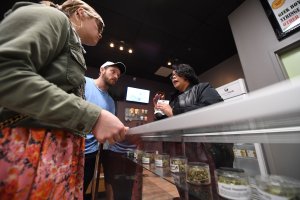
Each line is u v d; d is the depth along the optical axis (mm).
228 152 563
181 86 1493
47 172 387
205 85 1274
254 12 1938
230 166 518
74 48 517
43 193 372
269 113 194
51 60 444
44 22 401
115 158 872
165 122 415
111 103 1567
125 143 832
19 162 349
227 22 2449
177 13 2283
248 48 1978
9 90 313
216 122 271
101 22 745
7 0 1959
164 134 563
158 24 2477
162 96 1418
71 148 471
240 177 377
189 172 541
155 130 456
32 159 366
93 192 876
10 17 378
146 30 2594
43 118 346
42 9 429
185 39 2826
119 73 1611
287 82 190
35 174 365
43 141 397
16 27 359
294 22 1579
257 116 210
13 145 353
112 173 865
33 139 379
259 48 1863
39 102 335
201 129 384
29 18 385
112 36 2707
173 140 638
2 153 339
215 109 276
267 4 1782
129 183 794
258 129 351
